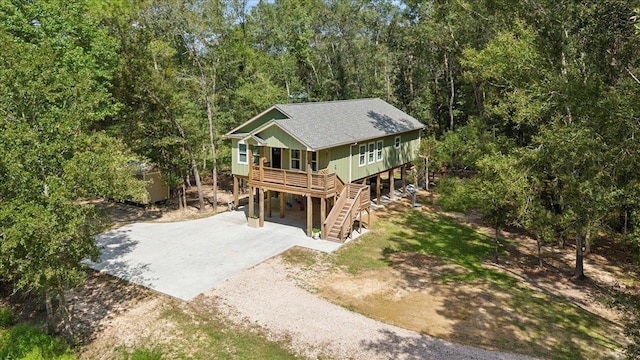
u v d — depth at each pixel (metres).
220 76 33.84
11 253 11.11
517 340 12.73
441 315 14.38
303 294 15.80
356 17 44.06
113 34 23.88
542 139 15.88
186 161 27.47
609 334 13.34
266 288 16.19
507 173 16.44
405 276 17.75
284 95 34.84
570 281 18.05
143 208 28.20
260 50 44.06
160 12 25.28
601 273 18.89
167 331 13.45
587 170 14.70
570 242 23.03
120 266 18.08
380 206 28.22
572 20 15.58
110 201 29.75
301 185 21.70
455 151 26.47
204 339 13.00
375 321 13.91
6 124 11.22
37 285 11.22
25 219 10.45
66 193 11.38
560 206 17.88
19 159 11.15
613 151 12.98
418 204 28.69
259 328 13.49
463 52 23.86
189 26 26.03
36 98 12.19
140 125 25.00
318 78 47.50
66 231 11.34
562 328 13.53
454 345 12.41
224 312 14.43
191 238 21.72
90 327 13.80
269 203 25.75
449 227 24.72
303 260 19.02
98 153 12.83
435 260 19.72
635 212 12.17
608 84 14.91
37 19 20.25
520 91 17.31
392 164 28.92
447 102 38.81
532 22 18.78
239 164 25.89
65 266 12.23
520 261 20.16
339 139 22.73
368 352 12.13
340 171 23.56
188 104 27.66
